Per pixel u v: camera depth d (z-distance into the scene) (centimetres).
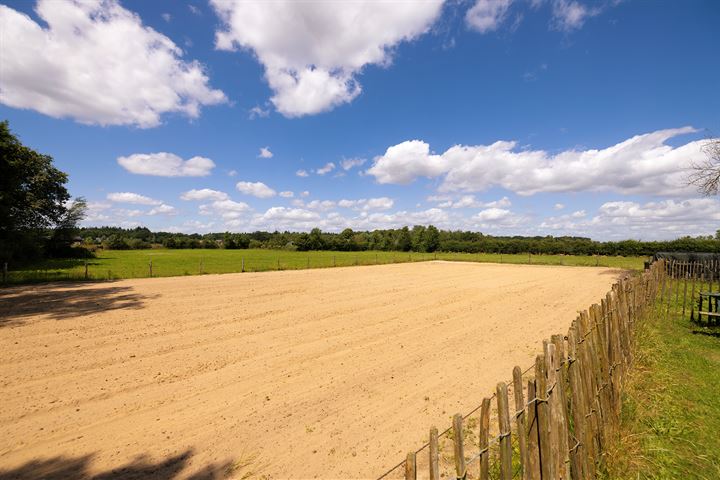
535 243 6425
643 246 5125
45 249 4697
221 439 498
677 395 592
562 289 1991
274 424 539
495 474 417
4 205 3112
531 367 759
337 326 1121
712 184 2120
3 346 860
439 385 685
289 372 745
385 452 471
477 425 536
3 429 512
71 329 1014
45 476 415
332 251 8594
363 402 614
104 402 600
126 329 1028
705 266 1927
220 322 1141
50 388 645
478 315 1298
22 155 3484
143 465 439
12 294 1560
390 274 2853
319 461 452
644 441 462
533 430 306
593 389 411
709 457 430
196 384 679
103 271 2755
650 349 802
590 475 371
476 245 7206
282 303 1486
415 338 998
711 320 1082
